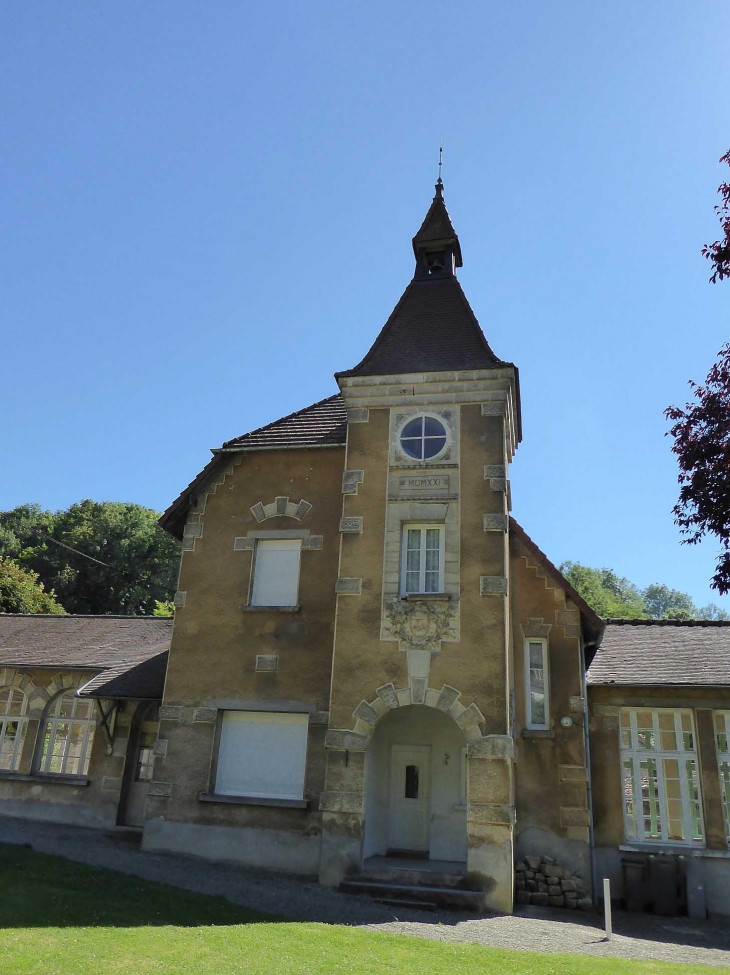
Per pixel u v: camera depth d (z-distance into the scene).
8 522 57.91
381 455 15.20
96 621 23.06
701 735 15.22
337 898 11.92
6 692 19.70
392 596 14.09
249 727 15.06
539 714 15.04
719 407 9.02
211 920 9.76
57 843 14.76
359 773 13.20
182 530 17.50
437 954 8.98
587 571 66.94
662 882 13.78
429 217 18.91
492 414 14.98
